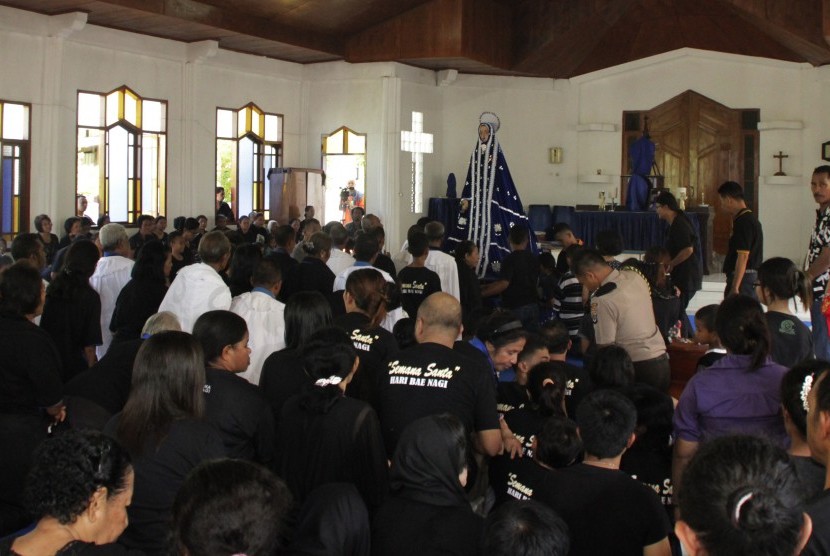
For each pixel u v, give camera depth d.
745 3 13.53
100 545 1.94
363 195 15.30
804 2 13.24
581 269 5.07
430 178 16.16
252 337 4.60
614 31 16.34
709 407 3.21
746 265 6.41
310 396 3.00
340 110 15.39
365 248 5.98
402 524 2.44
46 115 11.47
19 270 3.89
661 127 16.75
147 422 2.71
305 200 14.93
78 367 4.94
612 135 16.91
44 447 1.97
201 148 13.84
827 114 15.82
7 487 3.77
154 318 3.85
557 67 16.41
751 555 1.36
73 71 11.87
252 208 14.99
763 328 3.26
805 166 16.05
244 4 12.73
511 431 3.45
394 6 14.06
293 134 15.59
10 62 11.12
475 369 3.29
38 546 1.91
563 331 4.56
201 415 2.83
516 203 10.70
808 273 5.25
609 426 2.65
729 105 16.44
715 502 1.40
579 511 2.56
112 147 12.57
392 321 5.84
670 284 7.38
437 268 7.54
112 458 1.97
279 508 1.75
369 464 2.97
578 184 17.09
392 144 15.01
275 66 15.10
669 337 7.04
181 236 7.39
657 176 15.01
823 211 5.43
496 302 9.84
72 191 11.91
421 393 3.26
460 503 2.48
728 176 16.53
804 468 2.38
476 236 10.66
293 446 3.01
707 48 16.41
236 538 1.67
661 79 16.69
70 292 4.88
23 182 11.39
